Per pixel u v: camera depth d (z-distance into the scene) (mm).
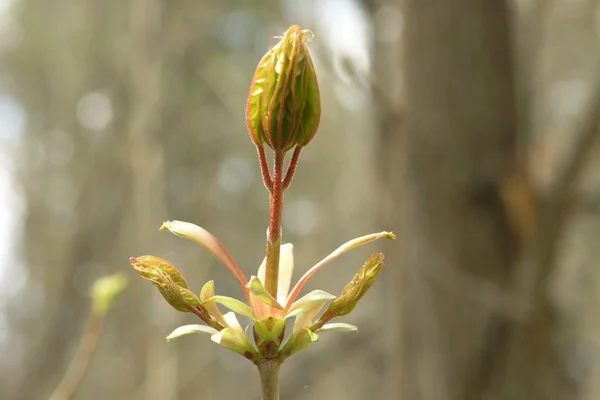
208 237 940
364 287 909
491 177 2670
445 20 2746
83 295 7191
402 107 2875
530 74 3758
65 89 7543
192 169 6777
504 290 2652
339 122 7504
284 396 4191
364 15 3785
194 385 6133
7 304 7828
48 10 7504
